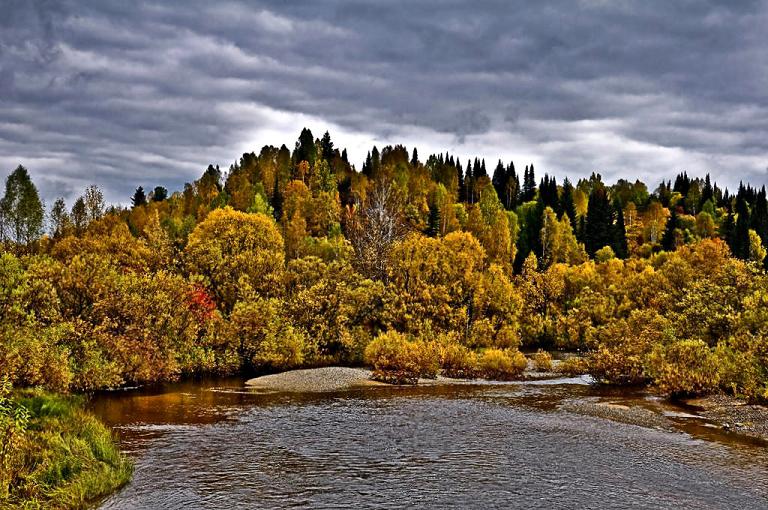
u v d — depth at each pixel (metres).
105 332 33.88
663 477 18.11
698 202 154.00
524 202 158.62
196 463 19.05
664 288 62.09
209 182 159.25
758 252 97.06
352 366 47.56
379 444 21.66
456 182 160.62
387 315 52.88
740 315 36.12
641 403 30.55
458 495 16.38
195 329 40.78
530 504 15.77
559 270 74.88
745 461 19.86
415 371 39.81
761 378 30.48
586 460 19.81
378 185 104.56
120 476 17.02
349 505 15.56
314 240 89.75
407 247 60.47
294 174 148.75
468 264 59.94
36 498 14.47
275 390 34.19
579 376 42.09
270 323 44.31
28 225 83.75
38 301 31.34
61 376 27.52
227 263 51.53
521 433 23.50
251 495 16.22
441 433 23.44
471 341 55.81
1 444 14.98
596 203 126.44
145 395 31.72
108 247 55.91
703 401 30.75
